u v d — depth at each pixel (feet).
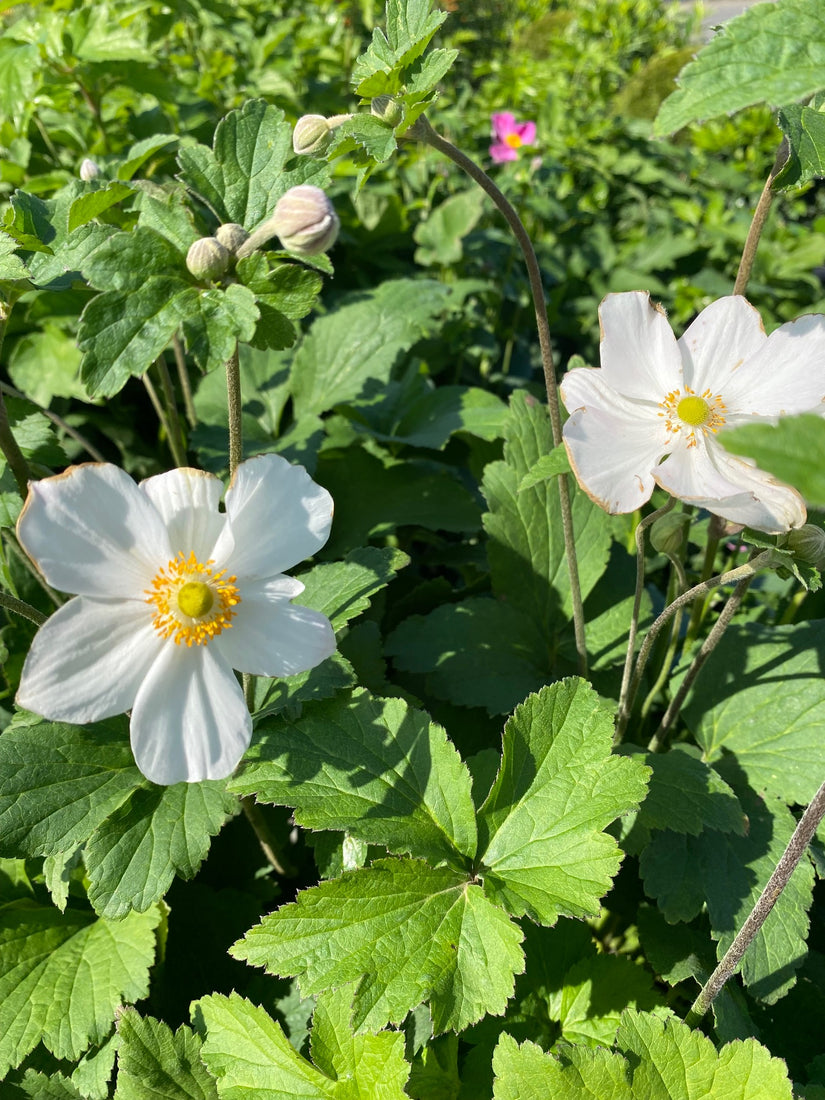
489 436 1.20
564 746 0.73
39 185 1.34
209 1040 0.70
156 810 0.70
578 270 2.32
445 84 3.05
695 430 0.71
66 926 0.82
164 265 0.61
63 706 0.59
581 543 1.06
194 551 0.64
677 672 0.99
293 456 1.14
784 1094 0.61
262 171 0.68
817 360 0.71
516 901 0.67
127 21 1.50
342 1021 0.67
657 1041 0.63
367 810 0.69
